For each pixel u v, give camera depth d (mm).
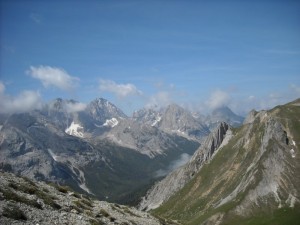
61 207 51844
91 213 56094
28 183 58312
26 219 40281
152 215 90375
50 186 66375
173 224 91688
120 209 78438
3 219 37375
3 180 51969
